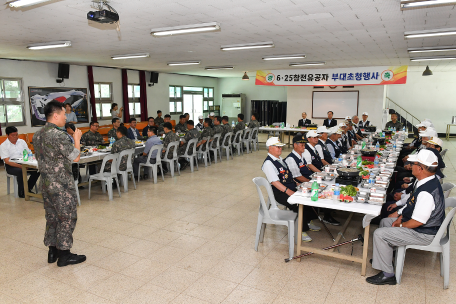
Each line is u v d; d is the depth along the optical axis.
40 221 4.23
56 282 2.80
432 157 2.61
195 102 15.42
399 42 6.05
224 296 2.60
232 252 3.37
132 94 12.13
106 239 3.68
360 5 3.74
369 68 9.99
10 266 3.08
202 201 5.11
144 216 4.43
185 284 2.77
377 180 3.51
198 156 8.52
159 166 6.97
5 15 4.12
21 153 5.38
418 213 2.60
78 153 2.97
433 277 2.89
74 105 9.95
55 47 6.49
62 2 3.60
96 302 2.52
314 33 5.30
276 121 15.40
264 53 7.52
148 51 7.23
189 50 7.11
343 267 3.06
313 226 3.95
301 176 3.88
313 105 12.98
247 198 5.27
